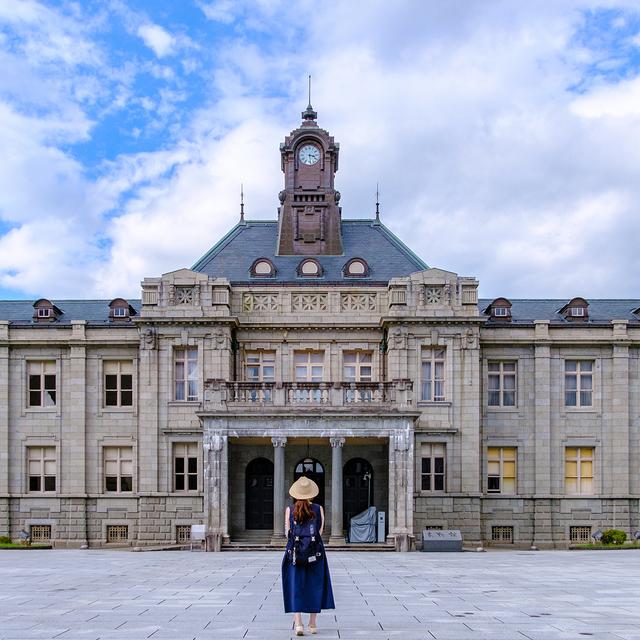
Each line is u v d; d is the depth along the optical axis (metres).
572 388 48.69
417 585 22.58
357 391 42.03
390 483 41.03
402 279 46.19
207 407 41.81
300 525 14.22
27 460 48.34
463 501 45.12
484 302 53.50
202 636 13.93
